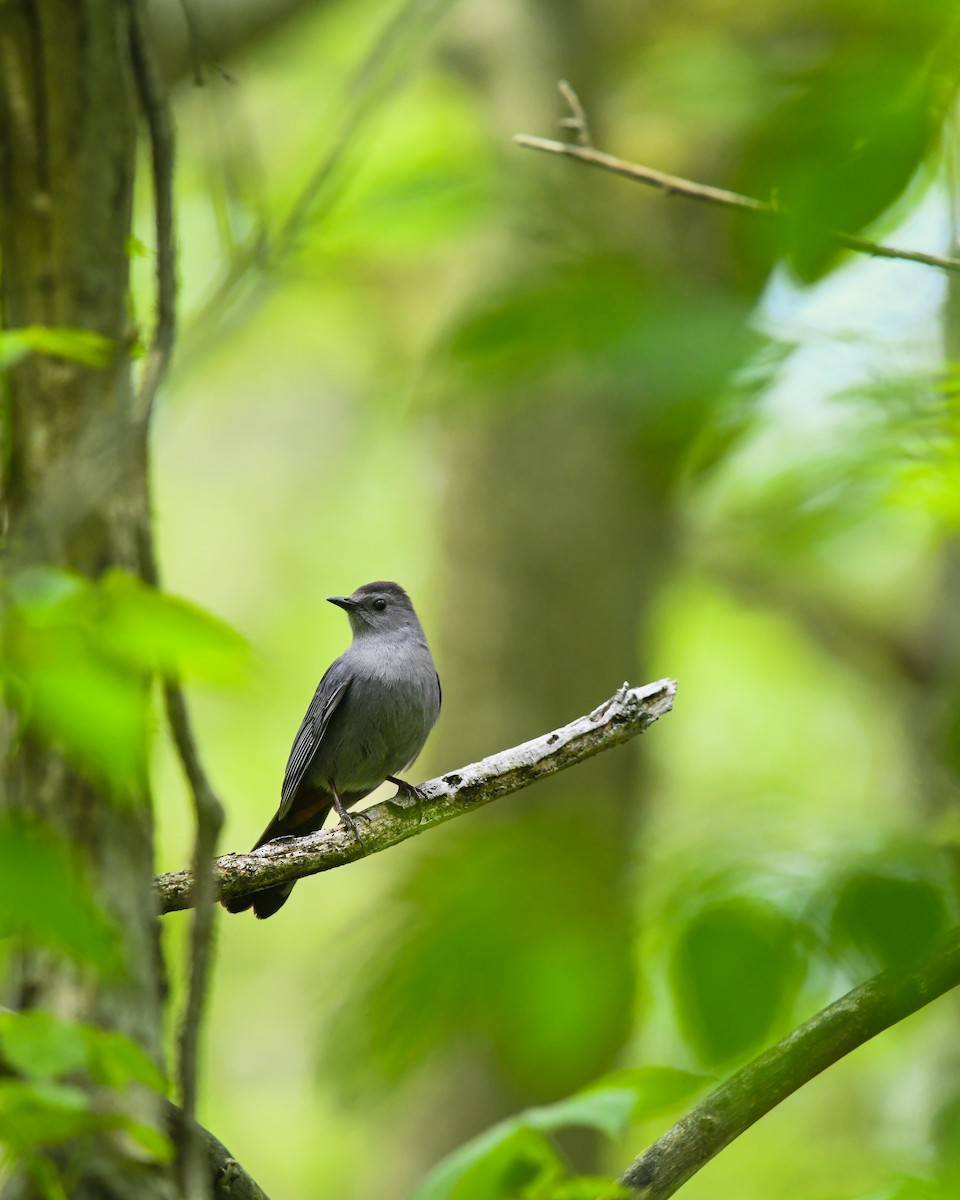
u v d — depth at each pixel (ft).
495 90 60.95
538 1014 16.21
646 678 68.74
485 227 27.96
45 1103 14.01
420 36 23.48
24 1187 15.99
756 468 30.04
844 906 16.21
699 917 16.24
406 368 55.11
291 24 56.95
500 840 18.01
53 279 18.54
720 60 30.60
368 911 18.31
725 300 22.43
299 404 115.14
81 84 18.80
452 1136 55.67
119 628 11.48
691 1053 15.84
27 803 16.74
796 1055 19.26
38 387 18.04
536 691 65.62
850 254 21.12
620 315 22.15
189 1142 16.38
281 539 111.65
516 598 65.98
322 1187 84.79
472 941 16.80
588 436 66.18
